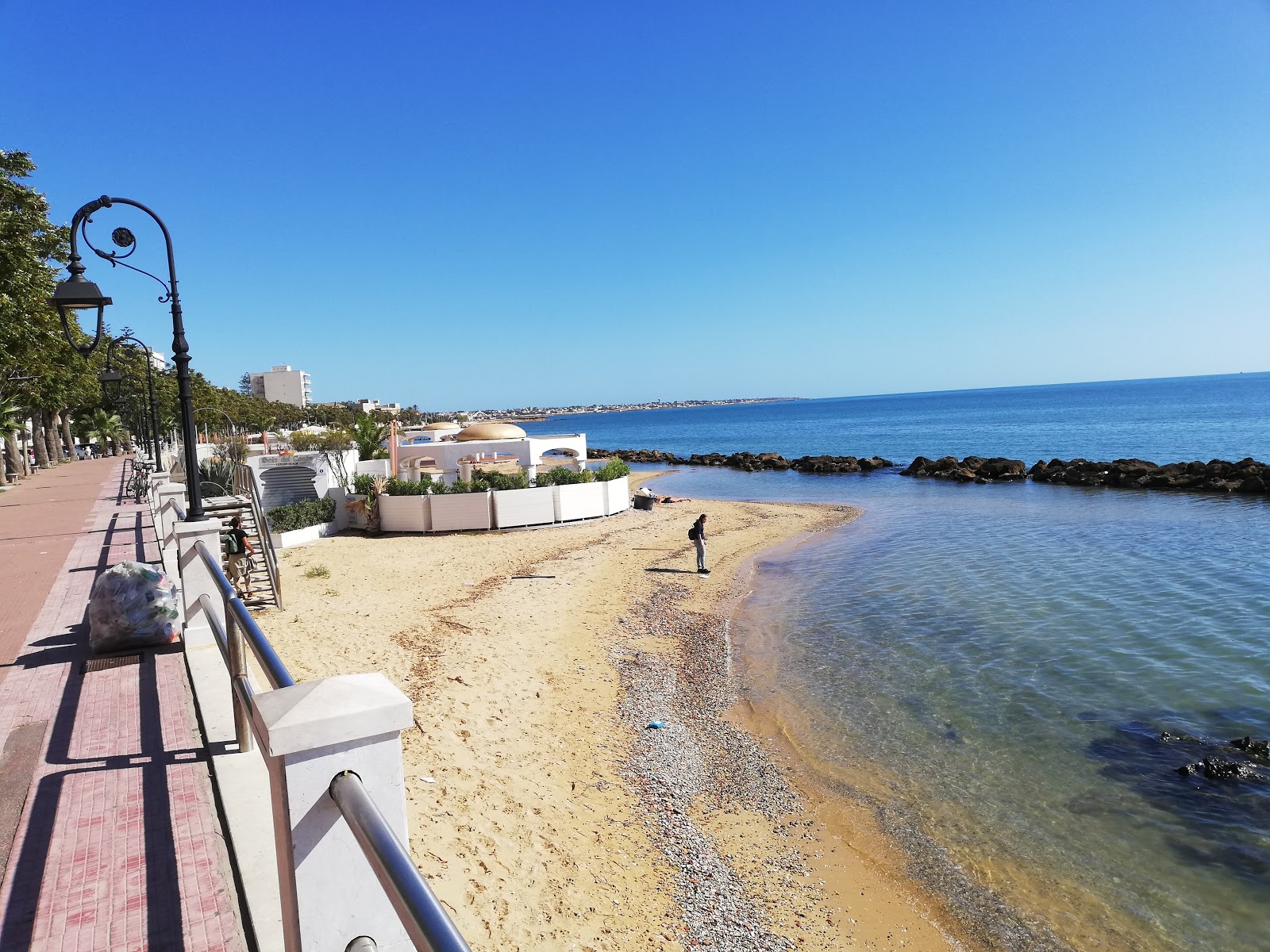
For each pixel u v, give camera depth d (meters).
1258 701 11.25
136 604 6.93
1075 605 16.77
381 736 2.08
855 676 12.95
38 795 4.23
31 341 20.92
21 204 20.44
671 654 14.25
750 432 135.62
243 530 15.05
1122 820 8.41
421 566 20.70
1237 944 6.56
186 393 9.25
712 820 8.57
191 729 5.16
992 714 11.21
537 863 7.04
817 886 7.45
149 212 8.96
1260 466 37.06
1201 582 18.33
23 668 6.57
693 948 6.38
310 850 2.00
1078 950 6.59
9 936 3.06
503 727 10.05
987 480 44.06
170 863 3.57
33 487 29.72
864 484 46.53
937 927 6.88
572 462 39.72
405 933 2.15
